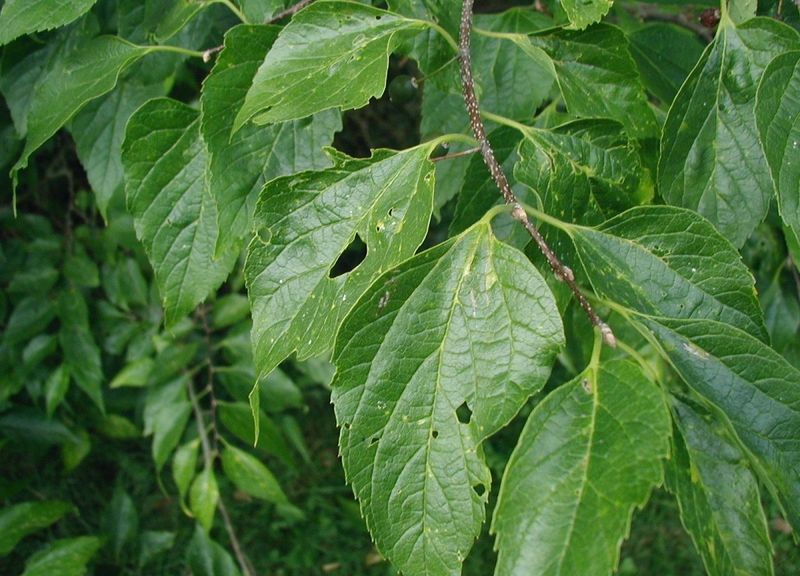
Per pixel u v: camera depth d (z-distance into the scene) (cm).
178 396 89
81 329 89
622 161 40
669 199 41
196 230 45
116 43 46
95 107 55
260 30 42
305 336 36
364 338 34
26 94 54
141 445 115
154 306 91
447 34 40
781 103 37
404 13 43
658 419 32
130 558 102
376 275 36
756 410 34
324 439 126
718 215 41
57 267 90
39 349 91
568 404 33
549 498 32
